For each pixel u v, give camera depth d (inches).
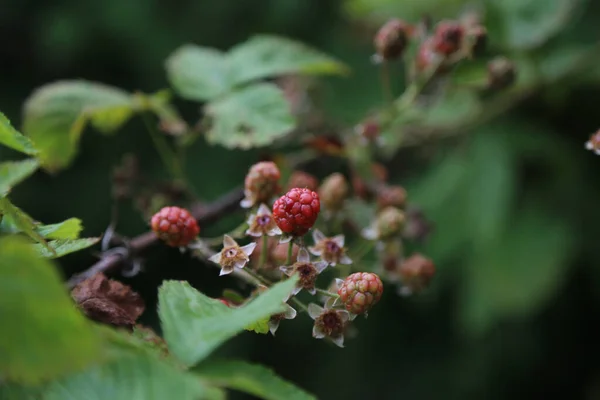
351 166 23.2
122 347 14.9
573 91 30.2
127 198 22.7
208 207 21.1
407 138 28.0
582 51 27.5
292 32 40.2
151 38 41.6
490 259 31.0
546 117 31.7
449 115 28.0
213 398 14.6
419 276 20.2
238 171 39.5
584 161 32.3
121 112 23.6
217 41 41.6
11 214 15.7
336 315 17.5
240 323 15.2
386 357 42.8
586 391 41.0
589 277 37.9
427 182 31.9
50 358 14.1
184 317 15.5
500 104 28.1
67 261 33.3
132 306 17.3
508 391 41.1
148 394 14.6
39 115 23.1
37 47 43.6
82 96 23.3
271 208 18.9
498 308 30.4
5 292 14.1
